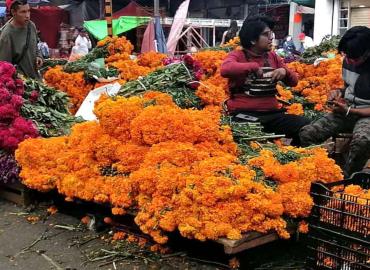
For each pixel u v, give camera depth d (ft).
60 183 14.01
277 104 17.62
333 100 16.08
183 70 18.61
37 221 14.70
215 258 11.94
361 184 12.12
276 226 10.88
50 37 83.87
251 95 17.04
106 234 13.55
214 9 83.20
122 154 12.71
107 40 28.19
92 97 21.54
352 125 15.89
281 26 76.59
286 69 17.38
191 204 10.90
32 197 15.94
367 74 15.34
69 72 25.80
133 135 12.82
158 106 13.30
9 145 15.69
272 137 14.84
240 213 10.69
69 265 11.93
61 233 13.78
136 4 77.87
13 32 21.43
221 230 10.50
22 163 14.96
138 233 12.93
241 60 17.22
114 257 12.21
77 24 86.38
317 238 10.44
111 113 13.10
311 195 10.64
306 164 12.17
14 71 17.95
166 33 69.87
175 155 11.82
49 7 85.51
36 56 22.45
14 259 12.37
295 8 72.64
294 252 12.17
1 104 16.61
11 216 15.15
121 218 13.30
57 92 20.38
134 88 18.39
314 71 23.08
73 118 19.25
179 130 12.59
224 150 12.91
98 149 13.12
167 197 11.39
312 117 19.27
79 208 14.92
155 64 26.27
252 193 10.98
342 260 10.03
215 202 10.79
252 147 13.97
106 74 25.13
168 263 11.79
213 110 17.22
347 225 9.92
